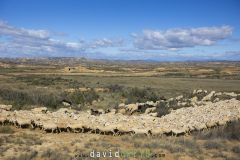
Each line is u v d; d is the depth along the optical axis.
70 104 40.22
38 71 136.38
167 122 25.89
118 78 97.94
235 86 75.19
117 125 22.80
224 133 22.89
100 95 47.72
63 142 19.95
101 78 96.31
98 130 22.86
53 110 34.81
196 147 19.42
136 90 50.06
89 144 19.31
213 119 26.39
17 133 22.17
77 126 23.06
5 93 41.06
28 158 16.08
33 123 24.36
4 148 17.95
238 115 28.22
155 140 20.41
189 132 23.55
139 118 27.34
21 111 28.92
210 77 113.56
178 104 38.75
